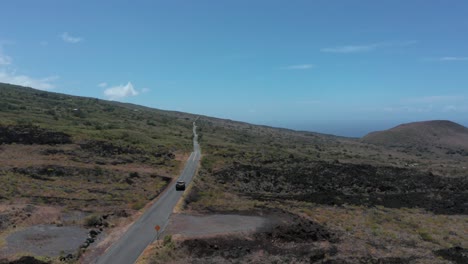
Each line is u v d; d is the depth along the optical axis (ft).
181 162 227.61
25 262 72.43
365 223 123.44
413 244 102.94
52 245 84.48
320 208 144.87
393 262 86.12
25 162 162.40
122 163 196.95
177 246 87.61
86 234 93.50
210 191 161.79
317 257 87.61
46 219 102.83
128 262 77.46
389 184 218.18
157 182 169.07
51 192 130.21
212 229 102.01
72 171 161.17
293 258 86.17
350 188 203.41
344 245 98.02
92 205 122.01
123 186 152.97
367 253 92.43
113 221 106.63
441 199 182.80
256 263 82.33
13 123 222.07
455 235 116.16
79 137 221.46
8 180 135.33
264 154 283.59
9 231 91.15
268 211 126.62
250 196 162.30
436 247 100.78
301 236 101.65
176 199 137.18
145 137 285.84
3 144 188.03
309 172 229.04
